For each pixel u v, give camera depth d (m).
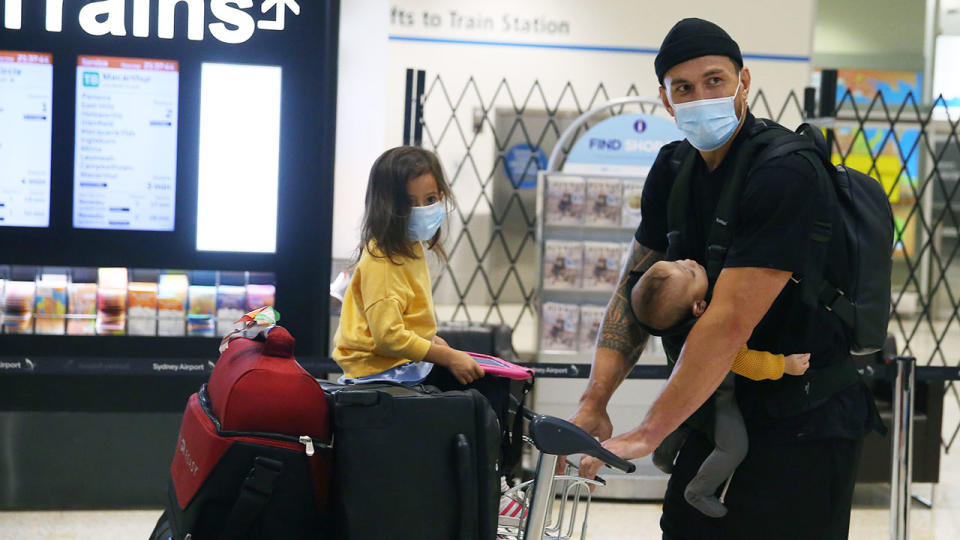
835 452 2.00
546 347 4.79
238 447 1.97
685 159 2.11
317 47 3.91
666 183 2.18
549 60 9.31
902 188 11.81
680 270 1.95
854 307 1.97
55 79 3.82
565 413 4.73
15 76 3.81
